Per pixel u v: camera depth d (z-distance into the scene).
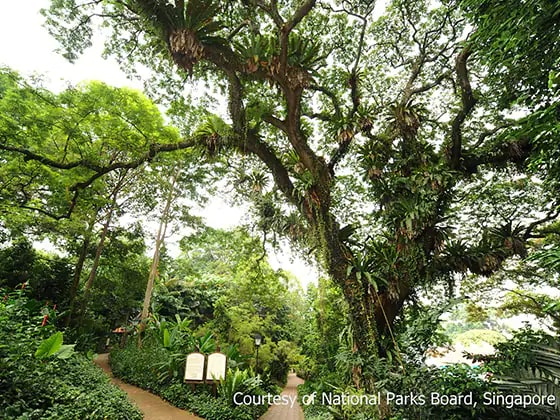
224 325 13.92
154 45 6.94
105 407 4.33
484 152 7.43
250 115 7.25
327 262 6.39
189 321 10.36
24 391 3.71
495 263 6.45
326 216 6.74
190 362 7.08
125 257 14.00
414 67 8.32
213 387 6.88
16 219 9.90
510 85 4.67
